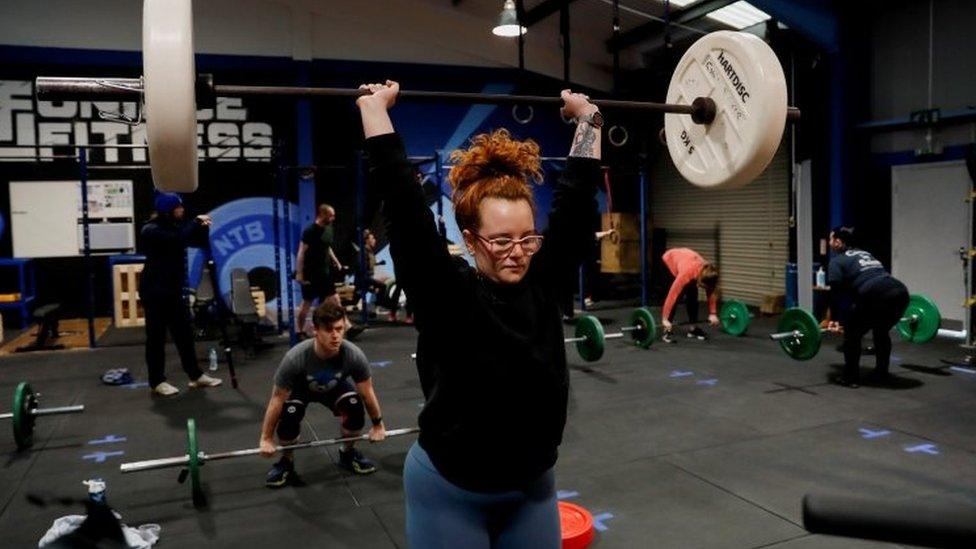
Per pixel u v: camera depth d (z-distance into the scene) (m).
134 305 8.96
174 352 7.32
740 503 3.24
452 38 10.44
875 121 8.20
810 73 8.45
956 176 7.48
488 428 1.27
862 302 5.25
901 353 6.56
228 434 4.49
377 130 1.33
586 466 3.76
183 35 1.63
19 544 2.97
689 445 4.07
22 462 4.01
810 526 0.63
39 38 9.02
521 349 1.28
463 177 1.35
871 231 8.34
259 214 9.88
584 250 1.48
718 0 8.48
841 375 5.71
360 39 10.12
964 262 6.67
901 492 3.33
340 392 3.57
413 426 4.58
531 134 10.97
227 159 9.72
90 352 7.33
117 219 9.45
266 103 9.83
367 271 9.34
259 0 9.68
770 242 9.61
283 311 9.95
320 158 10.05
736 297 10.26
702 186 2.38
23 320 8.84
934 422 4.41
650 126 11.45
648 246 11.41
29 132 9.12
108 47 9.25
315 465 3.85
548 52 10.85
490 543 1.35
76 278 9.41
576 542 2.79
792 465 3.71
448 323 1.27
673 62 10.27
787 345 5.73
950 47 7.42
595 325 5.72
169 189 1.80
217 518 3.20
